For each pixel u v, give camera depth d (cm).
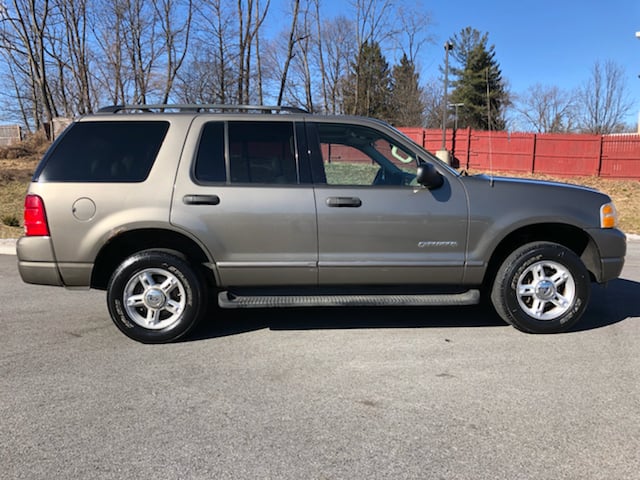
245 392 322
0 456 251
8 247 866
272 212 399
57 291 596
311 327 452
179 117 414
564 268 416
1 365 366
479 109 4469
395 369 357
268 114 416
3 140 2725
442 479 233
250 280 409
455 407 301
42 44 2431
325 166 412
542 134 2227
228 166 405
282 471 239
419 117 4462
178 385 332
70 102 2855
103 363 370
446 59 2398
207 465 244
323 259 405
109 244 404
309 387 329
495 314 487
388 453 254
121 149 404
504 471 238
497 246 425
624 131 4600
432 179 394
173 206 394
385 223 404
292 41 2527
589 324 455
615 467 241
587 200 423
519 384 332
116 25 2436
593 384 331
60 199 392
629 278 652
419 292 428
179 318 407
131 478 234
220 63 2580
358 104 3881
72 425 281
